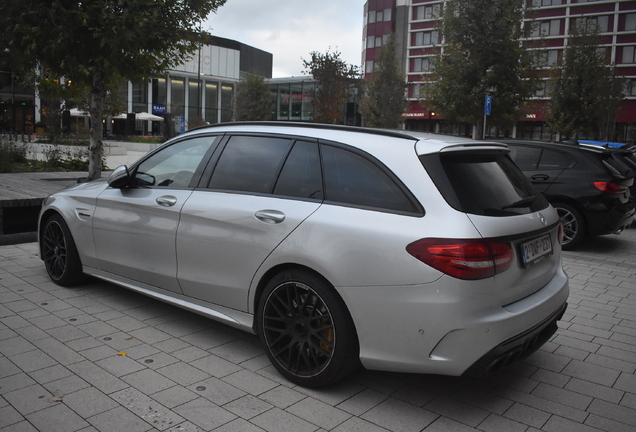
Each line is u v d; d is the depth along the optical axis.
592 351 4.09
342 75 33.16
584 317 4.93
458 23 20.80
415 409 3.05
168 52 10.64
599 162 7.99
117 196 4.44
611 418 3.05
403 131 3.42
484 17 20.11
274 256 3.29
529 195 3.37
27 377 3.26
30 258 6.25
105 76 10.62
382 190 3.04
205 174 3.93
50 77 10.70
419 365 2.82
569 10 53.84
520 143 8.71
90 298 4.83
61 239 5.08
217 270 3.65
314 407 3.02
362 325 2.94
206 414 2.90
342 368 3.07
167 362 3.55
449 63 21.38
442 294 2.69
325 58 33.03
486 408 3.11
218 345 3.88
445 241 2.71
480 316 2.72
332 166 3.31
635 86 51.66
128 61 10.08
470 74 20.81
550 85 33.16
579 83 31.88
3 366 3.40
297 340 3.24
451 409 3.07
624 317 4.95
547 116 33.69
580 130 31.67
